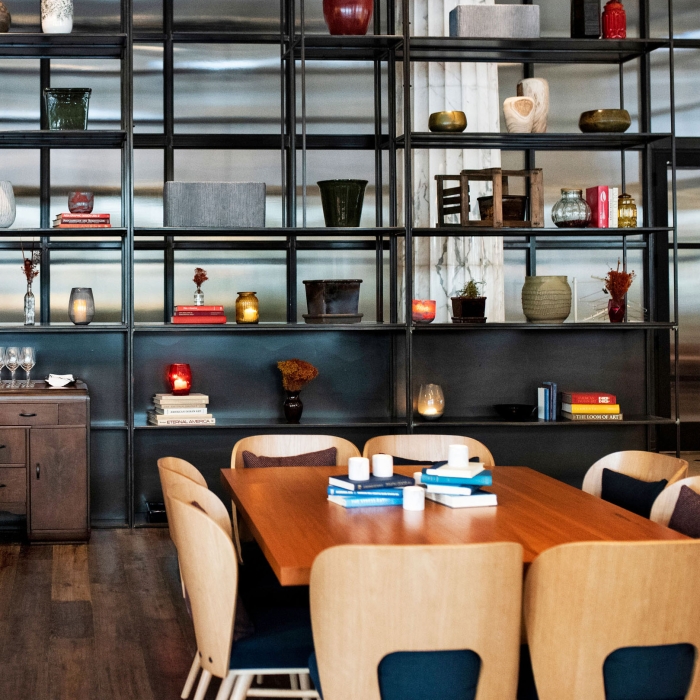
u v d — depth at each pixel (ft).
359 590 6.57
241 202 17.92
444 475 9.91
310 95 20.62
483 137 18.44
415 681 6.77
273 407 19.72
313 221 20.74
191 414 18.31
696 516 9.46
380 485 9.99
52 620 12.88
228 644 7.73
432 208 20.11
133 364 18.70
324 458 13.07
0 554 16.39
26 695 10.31
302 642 8.20
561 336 20.36
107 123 20.15
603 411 19.06
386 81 20.83
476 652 6.74
